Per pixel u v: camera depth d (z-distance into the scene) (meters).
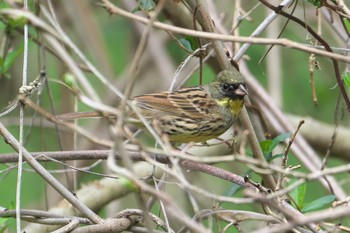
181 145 12.88
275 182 10.62
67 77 7.80
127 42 16.16
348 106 10.77
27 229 11.62
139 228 9.62
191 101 12.23
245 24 15.06
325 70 15.52
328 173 7.84
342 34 12.28
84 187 13.18
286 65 15.84
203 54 11.00
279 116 13.43
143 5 10.55
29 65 15.09
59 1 15.30
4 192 15.17
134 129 13.56
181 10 12.38
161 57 15.48
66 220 9.70
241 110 10.57
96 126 15.27
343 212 7.14
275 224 9.27
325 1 10.30
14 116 15.07
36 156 10.07
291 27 15.12
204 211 9.19
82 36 15.31
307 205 10.50
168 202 7.37
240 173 14.91
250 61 15.23
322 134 14.82
